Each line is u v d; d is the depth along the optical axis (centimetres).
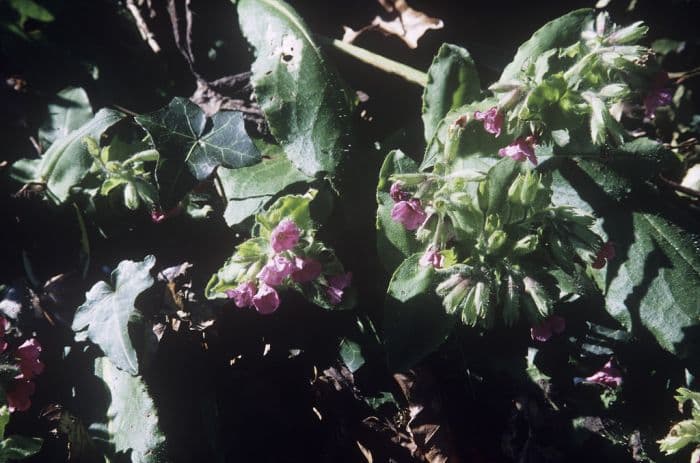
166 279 61
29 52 67
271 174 62
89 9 68
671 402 59
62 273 63
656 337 57
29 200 62
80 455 59
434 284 57
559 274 58
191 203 63
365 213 61
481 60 67
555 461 59
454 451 60
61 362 61
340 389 61
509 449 60
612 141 58
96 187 62
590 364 60
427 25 67
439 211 55
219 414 60
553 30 60
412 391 61
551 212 56
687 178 66
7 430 59
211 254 63
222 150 60
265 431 60
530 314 55
